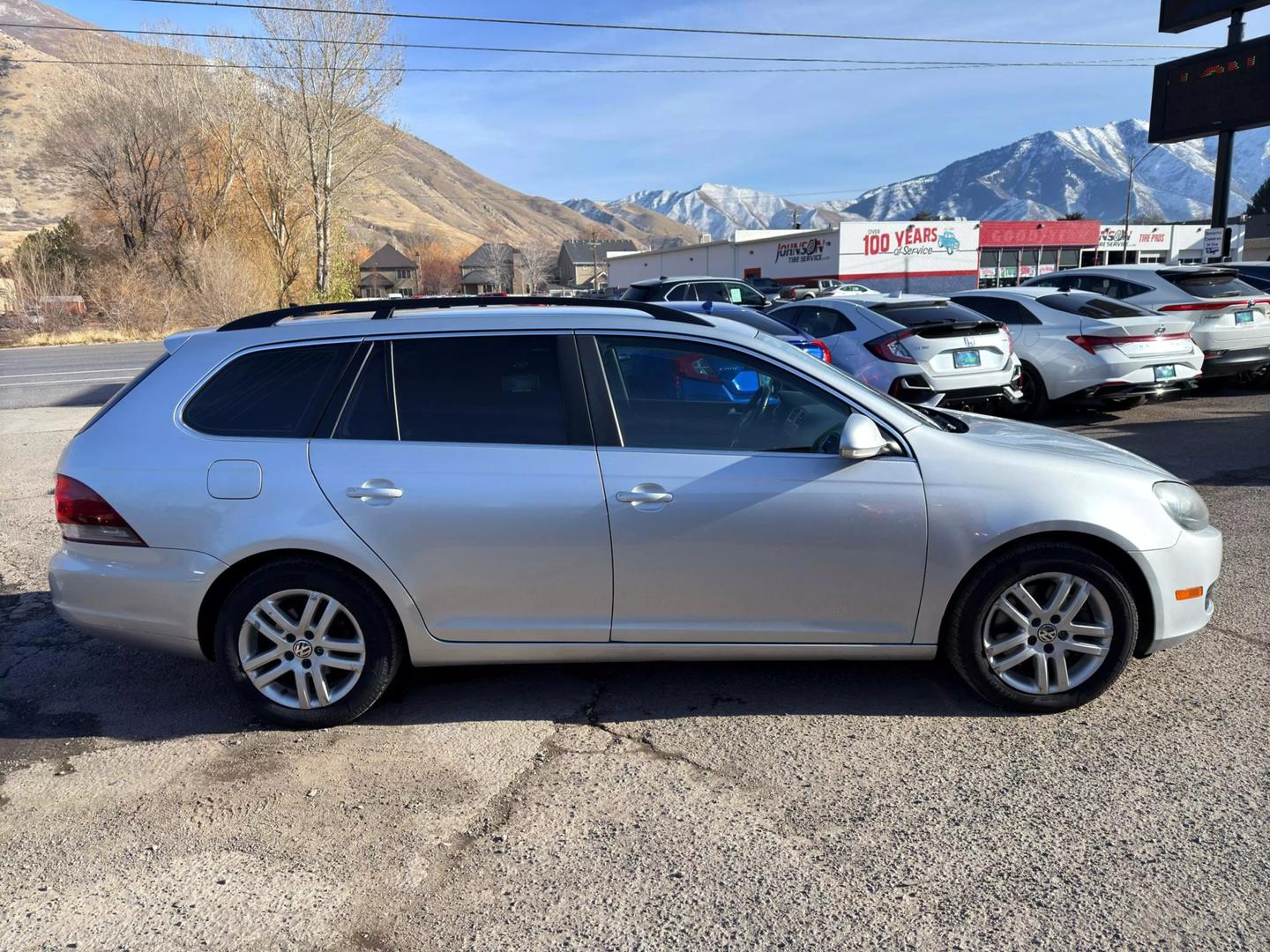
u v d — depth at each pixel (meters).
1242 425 9.53
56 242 37.34
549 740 3.54
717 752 3.40
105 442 3.61
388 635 3.56
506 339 3.61
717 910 2.54
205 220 38.16
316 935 2.48
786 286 56.44
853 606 3.51
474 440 3.51
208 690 4.05
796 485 3.43
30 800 3.19
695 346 3.58
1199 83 18.36
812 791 3.13
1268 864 2.66
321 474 3.47
